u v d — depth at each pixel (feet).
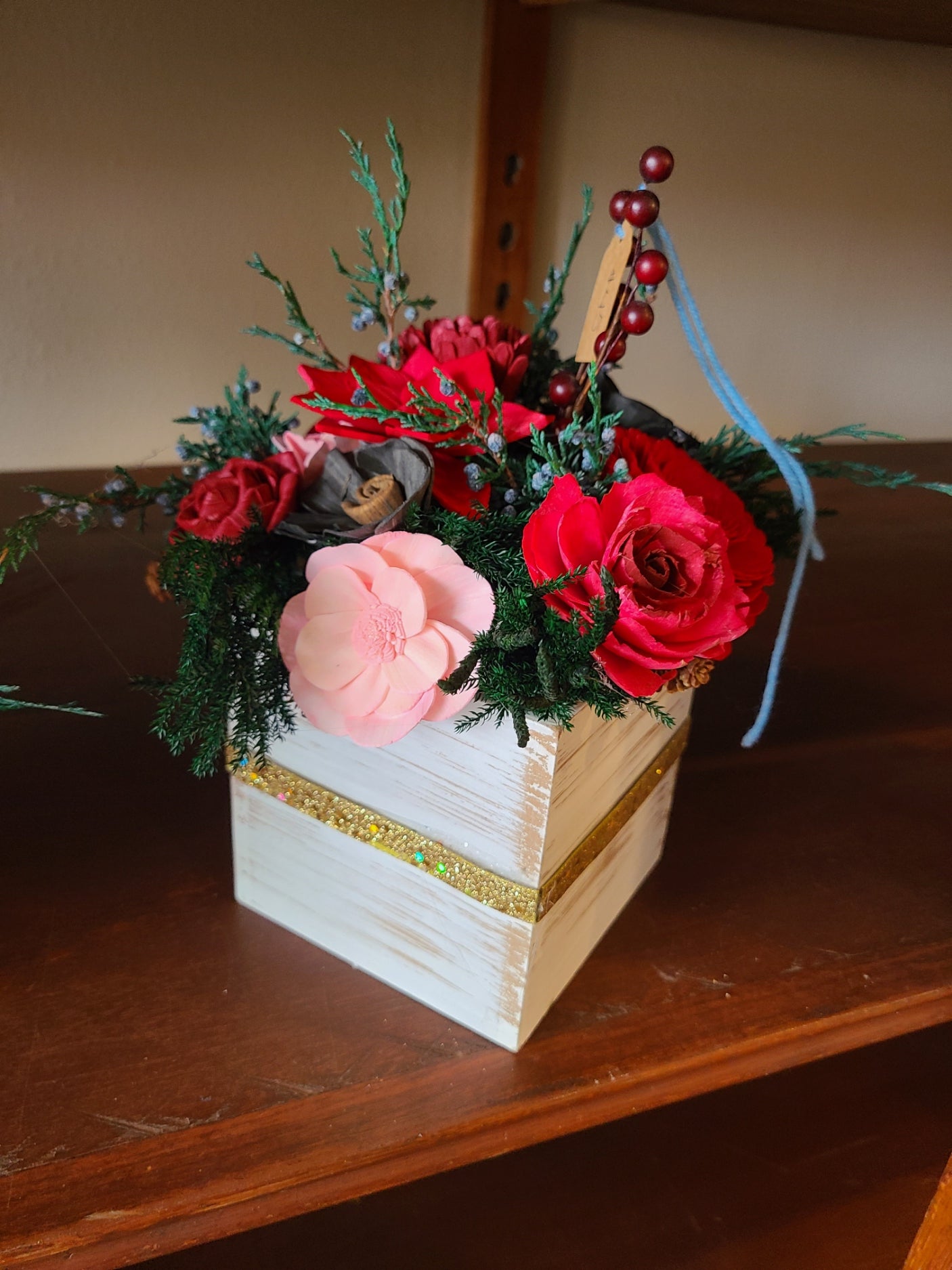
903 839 1.97
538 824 1.27
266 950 1.60
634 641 1.16
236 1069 1.39
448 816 1.35
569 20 3.10
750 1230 2.08
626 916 1.73
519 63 3.01
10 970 1.50
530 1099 1.38
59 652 2.20
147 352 3.07
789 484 1.32
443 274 3.37
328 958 1.60
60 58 2.59
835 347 4.22
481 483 1.36
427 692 1.21
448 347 1.53
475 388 1.41
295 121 2.95
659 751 1.66
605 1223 2.07
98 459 3.16
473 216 3.29
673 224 3.64
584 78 3.22
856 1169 2.24
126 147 2.77
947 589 3.01
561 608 1.18
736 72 3.43
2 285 2.79
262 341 3.22
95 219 2.82
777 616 2.80
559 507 1.21
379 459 1.36
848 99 3.66
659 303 3.79
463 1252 1.99
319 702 1.29
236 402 1.65
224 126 2.87
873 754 2.22
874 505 3.63
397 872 1.45
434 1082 1.40
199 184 2.91
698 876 1.84
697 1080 1.47
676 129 3.45
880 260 4.09
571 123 3.28
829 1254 2.04
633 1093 1.43
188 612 1.37
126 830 1.80
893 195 3.95
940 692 2.48
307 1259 1.96
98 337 2.98
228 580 1.36
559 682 1.18
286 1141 1.29
